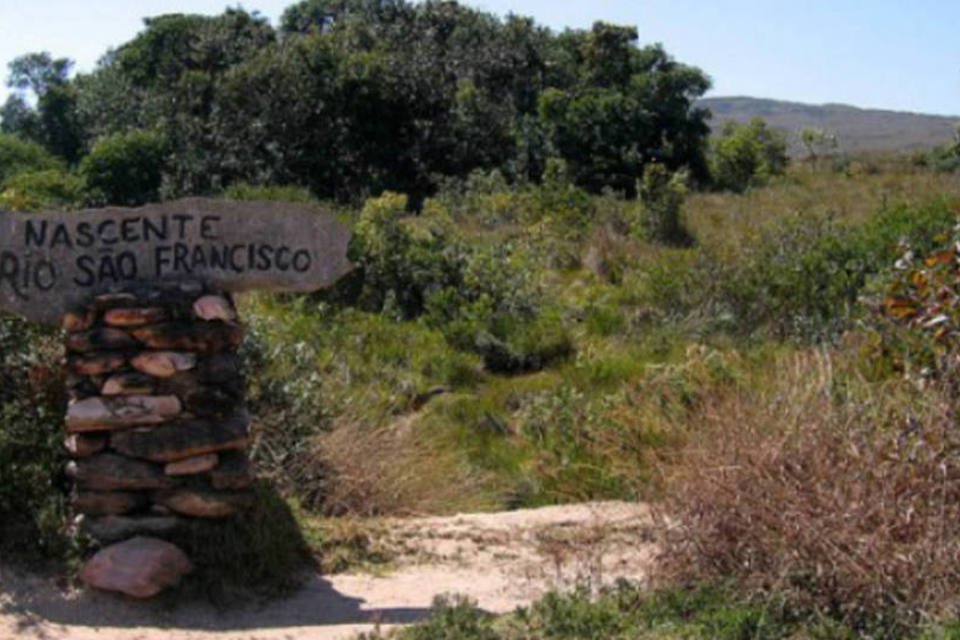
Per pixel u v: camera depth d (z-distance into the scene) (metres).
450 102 29.67
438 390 11.45
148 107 33.41
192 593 5.78
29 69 41.12
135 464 5.90
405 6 38.25
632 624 5.16
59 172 30.00
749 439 5.79
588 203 21.45
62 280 6.05
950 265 7.12
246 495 6.08
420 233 15.23
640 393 9.08
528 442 9.42
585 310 14.20
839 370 7.77
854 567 5.03
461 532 7.11
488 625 5.20
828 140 40.56
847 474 5.44
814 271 12.97
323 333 12.12
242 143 28.27
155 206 6.13
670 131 31.77
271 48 30.27
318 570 6.39
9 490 5.97
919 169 32.47
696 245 18.92
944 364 6.40
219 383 6.04
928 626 4.80
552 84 34.97
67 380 6.14
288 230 6.22
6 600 5.49
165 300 6.00
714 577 5.39
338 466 7.89
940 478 5.43
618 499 8.07
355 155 28.33
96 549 5.84
